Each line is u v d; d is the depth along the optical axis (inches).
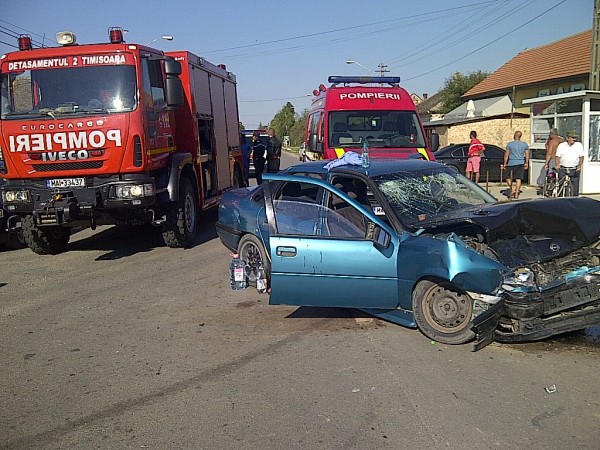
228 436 154.1
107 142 341.1
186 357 211.0
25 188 352.5
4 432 161.3
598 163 647.8
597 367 191.2
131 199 348.2
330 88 476.4
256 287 270.5
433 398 171.6
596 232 215.3
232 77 576.4
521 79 1188.5
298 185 238.1
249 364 201.9
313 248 223.0
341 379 186.9
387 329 231.6
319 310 259.3
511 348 208.7
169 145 390.3
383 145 440.1
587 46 1079.6
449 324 210.4
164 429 159.2
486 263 198.5
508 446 144.7
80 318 263.1
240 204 291.0
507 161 628.1
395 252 217.9
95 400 179.0
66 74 348.5
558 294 197.9
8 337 241.1
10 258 410.9
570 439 147.3
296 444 148.7
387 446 146.3
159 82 379.2
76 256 406.9
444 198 248.7
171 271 347.3
